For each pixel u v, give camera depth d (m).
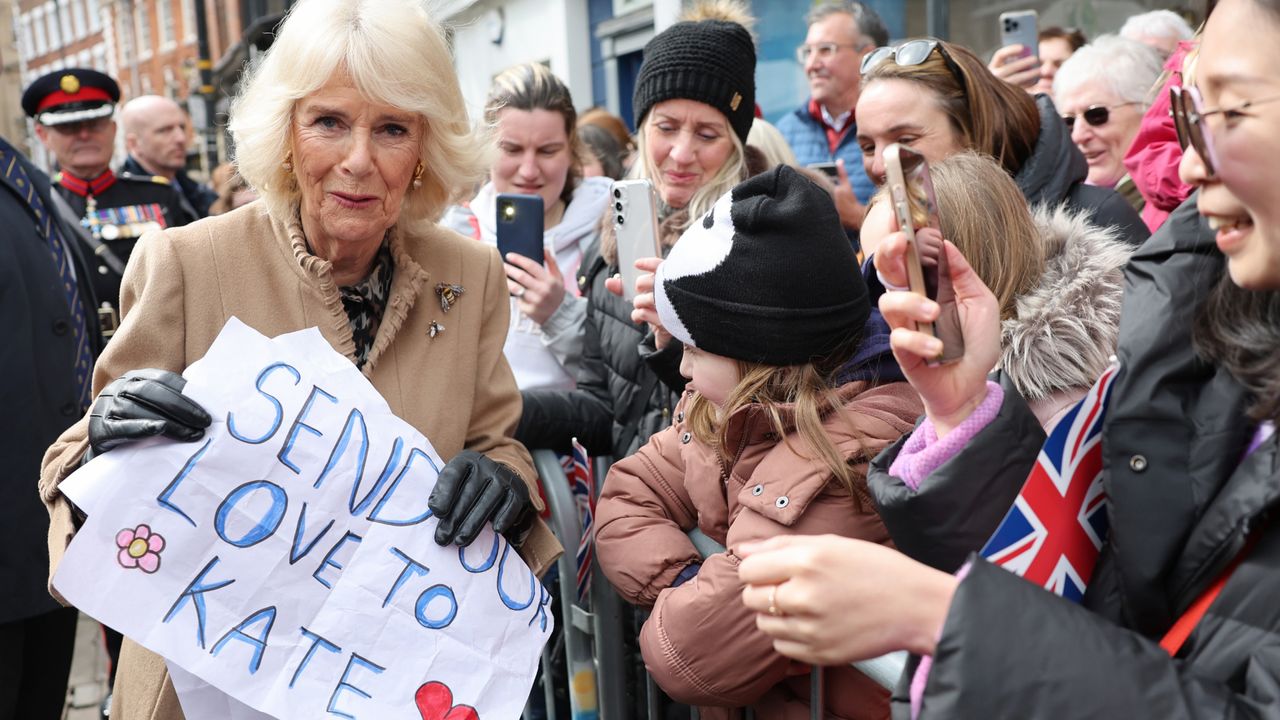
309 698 1.56
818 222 1.59
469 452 1.70
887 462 1.32
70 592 1.49
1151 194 2.68
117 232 4.86
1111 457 1.16
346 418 1.64
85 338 3.29
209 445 1.54
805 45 4.49
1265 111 0.89
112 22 38.88
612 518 1.90
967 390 1.20
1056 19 5.70
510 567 1.69
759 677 1.58
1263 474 1.01
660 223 2.63
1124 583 1.12
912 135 2.24
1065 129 2.34
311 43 1.57
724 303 1.59
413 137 1.67
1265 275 0.94
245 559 1.56
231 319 1.60
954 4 5.82
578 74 9.58
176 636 1.51
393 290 1.78
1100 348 1.41
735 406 1.60
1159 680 0.93
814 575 1.02
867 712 1.57
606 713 2.03
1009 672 0.95
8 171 3.06
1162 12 3.86
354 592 1.60
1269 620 0.97
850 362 1.67
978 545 1.20
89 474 1.52
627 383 2.52
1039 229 1.58
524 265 2.83
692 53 2.61
